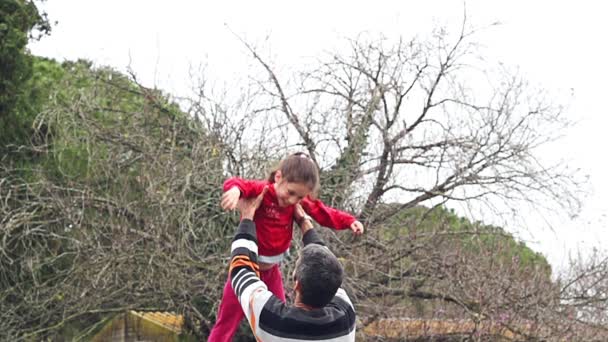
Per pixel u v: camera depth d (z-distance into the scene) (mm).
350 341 3760
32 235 12406
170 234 11266
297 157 4113
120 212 11609
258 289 3719
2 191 12688
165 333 13461
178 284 11305
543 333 11398
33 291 12266
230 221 11555
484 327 11305
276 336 3609
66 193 12344
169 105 12445
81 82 13141
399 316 11711
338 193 11648
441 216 12797
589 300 12148
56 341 12898
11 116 13523
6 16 14289
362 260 11477
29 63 14414
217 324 4371
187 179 10977
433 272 11875
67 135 12266
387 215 12266
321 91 12352
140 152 12016
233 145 11664
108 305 12320
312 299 3633
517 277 11758
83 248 11578
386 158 12398
